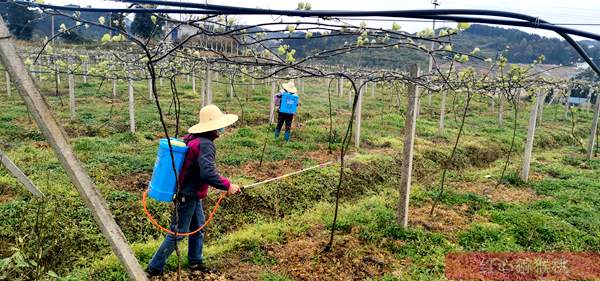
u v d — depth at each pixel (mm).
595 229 6746
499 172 10398
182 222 4566
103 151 9680
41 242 5168
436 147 12461
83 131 11922
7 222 5879
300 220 6875
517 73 8297
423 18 2158
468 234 6301
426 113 20391
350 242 5992
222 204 7395
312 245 5922
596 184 9250
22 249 4805
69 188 7180
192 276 4949
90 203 2816
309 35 3611
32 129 11453
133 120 11812
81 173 2754
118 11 2670
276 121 15312
